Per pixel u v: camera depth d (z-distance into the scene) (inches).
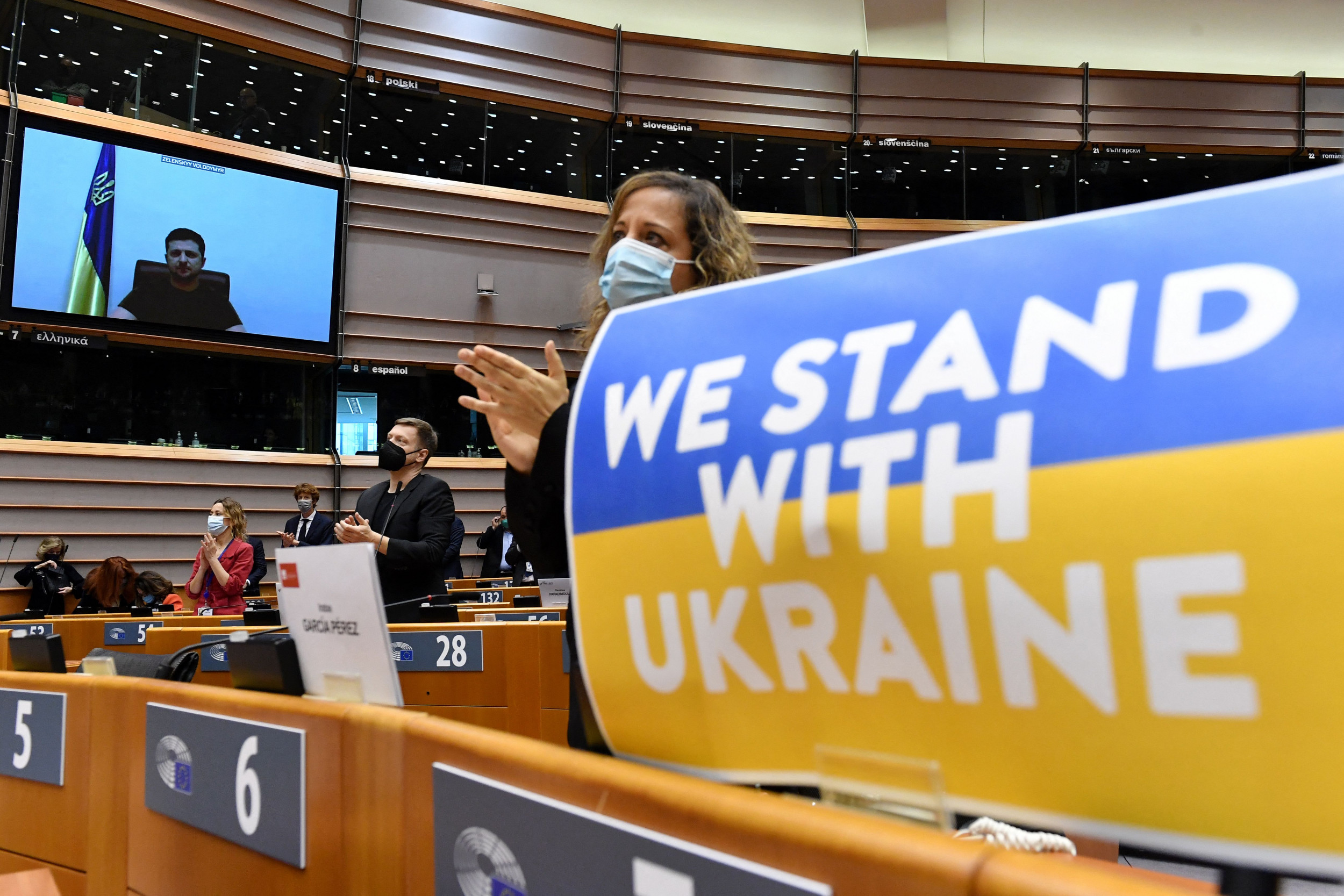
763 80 427.2
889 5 433.7
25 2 307.9
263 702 30.4
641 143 421.7
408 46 379.6
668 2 432.5
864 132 431.2
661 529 18.0
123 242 318.7
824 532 15.5
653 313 20.2
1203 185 443.5
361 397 375.9
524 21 400.2
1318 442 11.5
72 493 309.6
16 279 298.8
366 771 26.1
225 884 31.3
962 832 32.5
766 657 16.4
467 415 392.5
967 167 440.8
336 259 366.3
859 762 15.3
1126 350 13.3
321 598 30.7
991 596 13.6
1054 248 14.8
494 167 400.8
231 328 340.8
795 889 14.3
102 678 38.8
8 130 298.0
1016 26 450.0
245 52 351.6
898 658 14.7
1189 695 12.0
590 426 19.9
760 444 16.8
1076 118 437.7
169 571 323.0
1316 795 11.1
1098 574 12.7
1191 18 449.4
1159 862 50.5
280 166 352.8
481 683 103.3
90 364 328.8
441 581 108.0
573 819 18.7
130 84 326.0
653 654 18.2
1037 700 13.2
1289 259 12.5
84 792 39.0
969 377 14.6
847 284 17.2
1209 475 12.1
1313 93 443.2
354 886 26.2
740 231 40.3
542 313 402.0
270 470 346.3
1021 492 13.5
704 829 15.9
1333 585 11.1
